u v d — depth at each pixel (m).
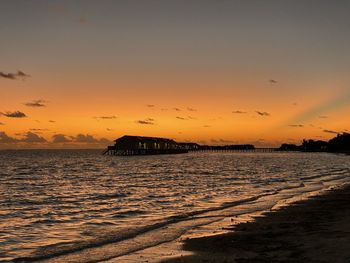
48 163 120.12
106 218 23.55
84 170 82.81
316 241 15.16
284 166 95.62
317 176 58.94
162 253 14.60
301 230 17.66
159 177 61.34
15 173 74.00
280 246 14.81
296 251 13.87
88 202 31.67
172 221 21.53
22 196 37.03
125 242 16.70
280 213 23.12
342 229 17.34
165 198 33.53
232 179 55.53
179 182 51.41
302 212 23.19
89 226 20.92
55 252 15.31
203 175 65.12
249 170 79.06
